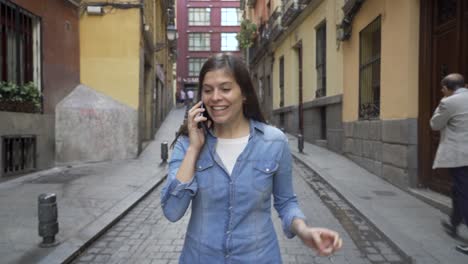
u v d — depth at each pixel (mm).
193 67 59656
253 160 1938
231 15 59688
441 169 7141
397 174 8227
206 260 1903
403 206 6719
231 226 1894
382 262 4609
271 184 1985
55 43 11258
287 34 20641
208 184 1913
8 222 5766
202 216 1933
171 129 21406
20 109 9312
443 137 4746
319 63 15797
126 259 4727
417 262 4363
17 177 9133
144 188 8266
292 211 2029
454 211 4852
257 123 2045
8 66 9133
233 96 1950
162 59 25484
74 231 5414
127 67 13164
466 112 4539
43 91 10492
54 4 11211
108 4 13055
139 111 13312
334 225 5996
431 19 7457
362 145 10586
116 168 10766
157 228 5887
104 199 7250
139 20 13242
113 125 12211
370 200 7129
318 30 15914
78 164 11477
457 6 6590
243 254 1895
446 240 5055
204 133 1980
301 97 19047
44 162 10406
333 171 10055
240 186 1899
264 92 28219
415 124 7777
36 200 7078
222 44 59625
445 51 7062
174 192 1866
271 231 1993
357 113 11148
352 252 4906
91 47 13086
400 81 8156
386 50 8891
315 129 16141
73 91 12391
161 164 11359
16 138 9180
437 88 7297
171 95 38531
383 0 9039
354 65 11383
